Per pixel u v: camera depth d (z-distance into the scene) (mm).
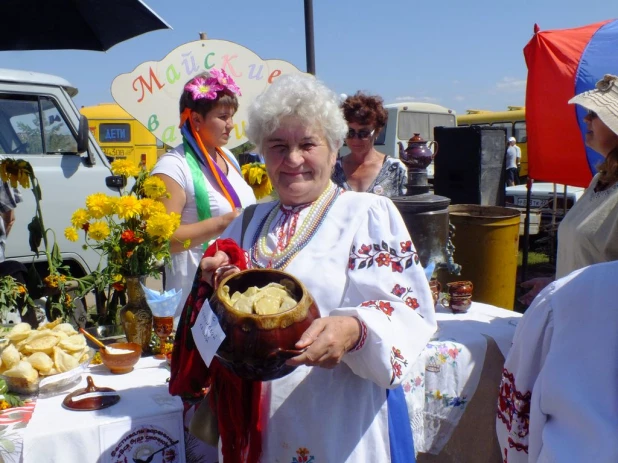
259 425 1355
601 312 1035
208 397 1490
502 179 6301
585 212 2111
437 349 1967
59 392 1718
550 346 1110
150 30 2496
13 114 4473
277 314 1154
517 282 6344
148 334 2043
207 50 3734
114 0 2279
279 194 1466
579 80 4066
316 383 1354
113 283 2217
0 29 2529
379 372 1243
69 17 2449
